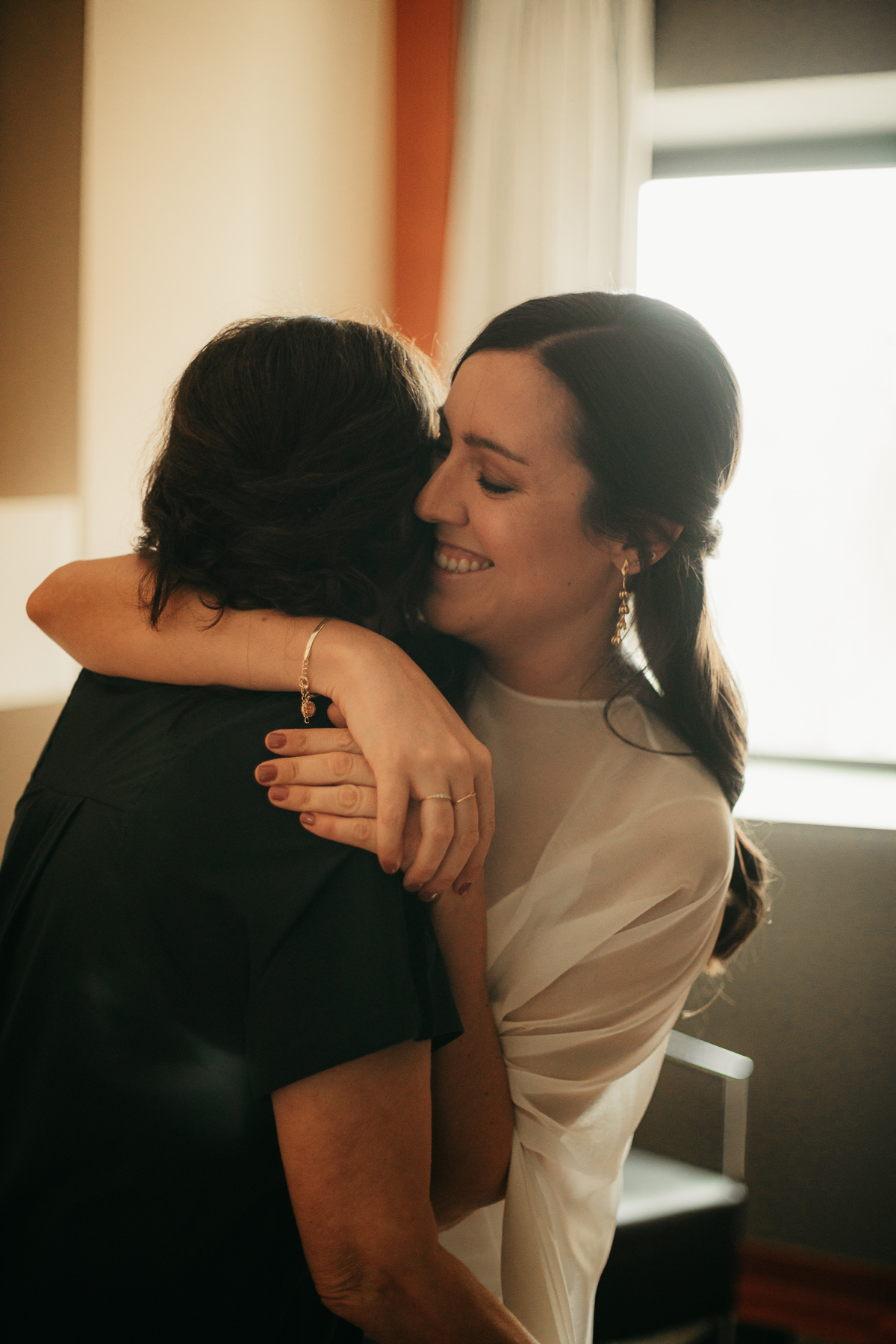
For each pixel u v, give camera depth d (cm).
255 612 78
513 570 94
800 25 234
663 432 94
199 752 71
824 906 237
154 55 176
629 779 107
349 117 238
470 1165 90
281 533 77
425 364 96
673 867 103
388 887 69
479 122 241
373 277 257
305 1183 66
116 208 171
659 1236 167
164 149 179
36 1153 72
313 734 72
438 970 72
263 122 200
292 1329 80
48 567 172
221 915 68
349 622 80
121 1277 71
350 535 81
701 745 113
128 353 176
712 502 101
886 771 271
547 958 100
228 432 78
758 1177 245
